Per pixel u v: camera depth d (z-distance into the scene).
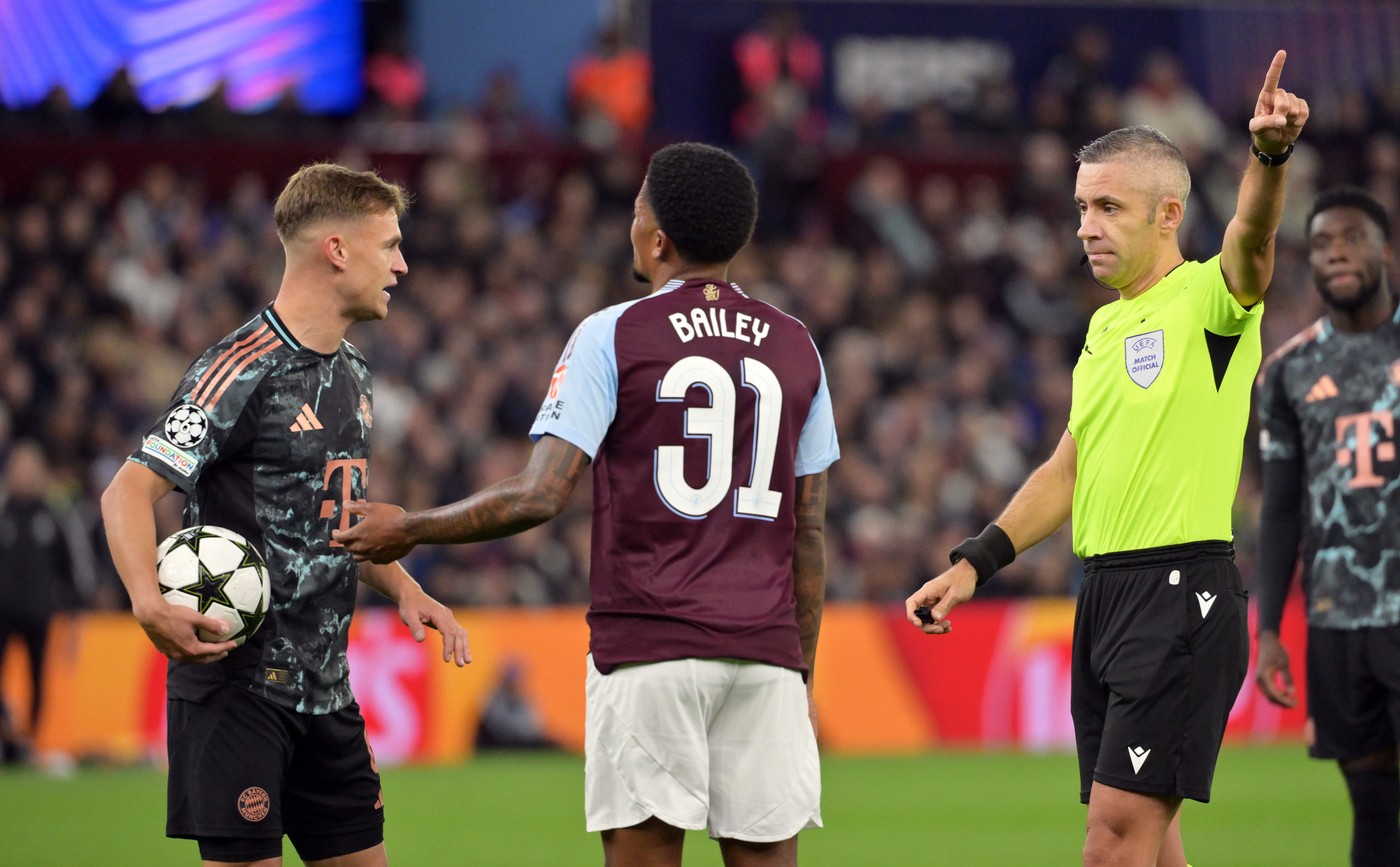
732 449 15.08
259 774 15.73
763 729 15.07
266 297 58.59
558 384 15.14
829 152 69.50
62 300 56.72
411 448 52.25
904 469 55.88
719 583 14.91
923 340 62.38
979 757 44.97
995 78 74.06
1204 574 16.19
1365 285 20.62
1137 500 16.44
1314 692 21.23
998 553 17.34
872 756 45.41
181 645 14.95
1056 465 17.78
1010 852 29.58
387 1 69.81
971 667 47.31
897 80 73.69
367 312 16.62
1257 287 15.79
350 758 16.58
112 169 63.28
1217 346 16.28
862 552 51.84
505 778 40.41
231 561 15.55
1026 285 66.56
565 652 45.84
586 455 14.92
